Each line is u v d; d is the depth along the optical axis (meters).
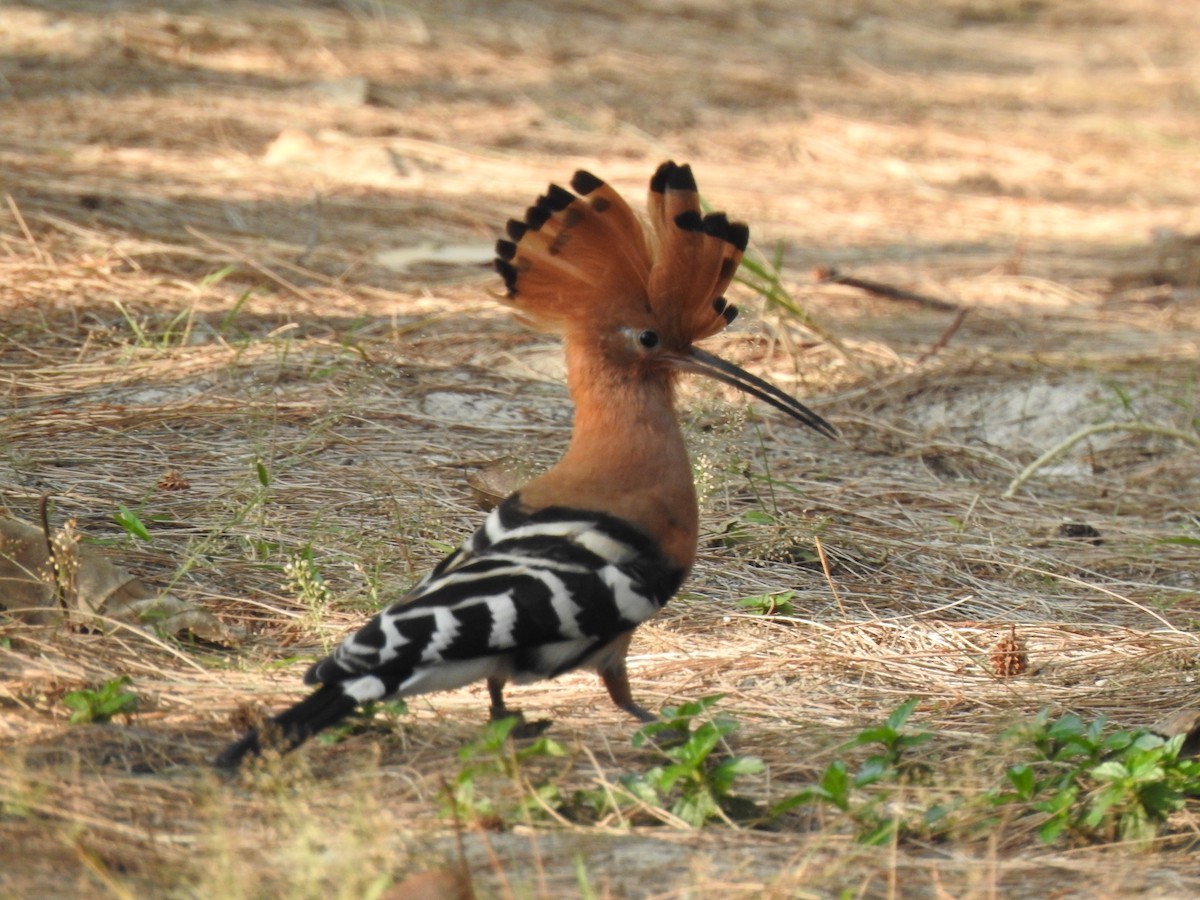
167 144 19.62
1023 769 6.96
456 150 21.11
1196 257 19.59
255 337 13.34
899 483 12.17
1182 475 13.06
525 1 31.08
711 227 7.79
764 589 9.99
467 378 13.20
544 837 6.47
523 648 6.82
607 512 7.26
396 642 6.52
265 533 9.82
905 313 16.69
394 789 6.85
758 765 6.82
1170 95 31.55
